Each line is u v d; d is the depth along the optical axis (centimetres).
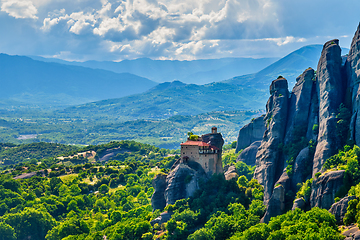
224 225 17112
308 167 18600
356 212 13038
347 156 16350
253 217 17312
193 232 18312
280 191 16975
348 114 18012
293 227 13588
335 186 14888
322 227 12912
